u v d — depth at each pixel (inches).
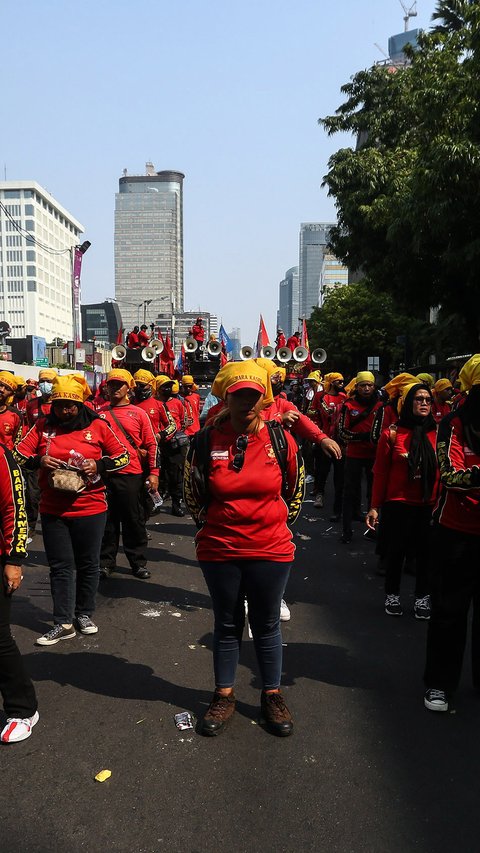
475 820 115.0
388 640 197.9
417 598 218.4
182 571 276.4
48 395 338.3
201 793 122.2
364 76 863.1
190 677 171.9
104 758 133.8
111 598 238.7
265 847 108.1
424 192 510.9
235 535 138.2
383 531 219.0
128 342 719.7
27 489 341.4
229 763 131.9
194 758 133.7
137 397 367.6
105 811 117.3
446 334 940.0
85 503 194.5
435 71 668.1
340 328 1566.2
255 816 115.7
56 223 6205.7
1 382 289.7
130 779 126.6
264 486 136.7
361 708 155.0
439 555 152.2
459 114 510.3
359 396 318.0
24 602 235.6
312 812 116.8
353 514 343.3
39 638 197.0
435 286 676.7
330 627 209.0
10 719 143.4
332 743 139.4
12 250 5575.8
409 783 125.3
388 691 164.1
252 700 159.2
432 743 139.6
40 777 127.4
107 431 194.7
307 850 107.4
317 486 419.8
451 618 150.8
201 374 729.0
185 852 107.0
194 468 139.8
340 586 253.8
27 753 135.9
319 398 421.7
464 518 148.6
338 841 109.5
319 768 130.1
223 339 716.7
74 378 190.5
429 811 117.3
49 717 150.6
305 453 482.9
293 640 197.6
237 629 146.0
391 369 1593.3
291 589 249.8
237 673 174.7
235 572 139.9
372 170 775.1
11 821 114.6
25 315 5585.6
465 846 108.5
